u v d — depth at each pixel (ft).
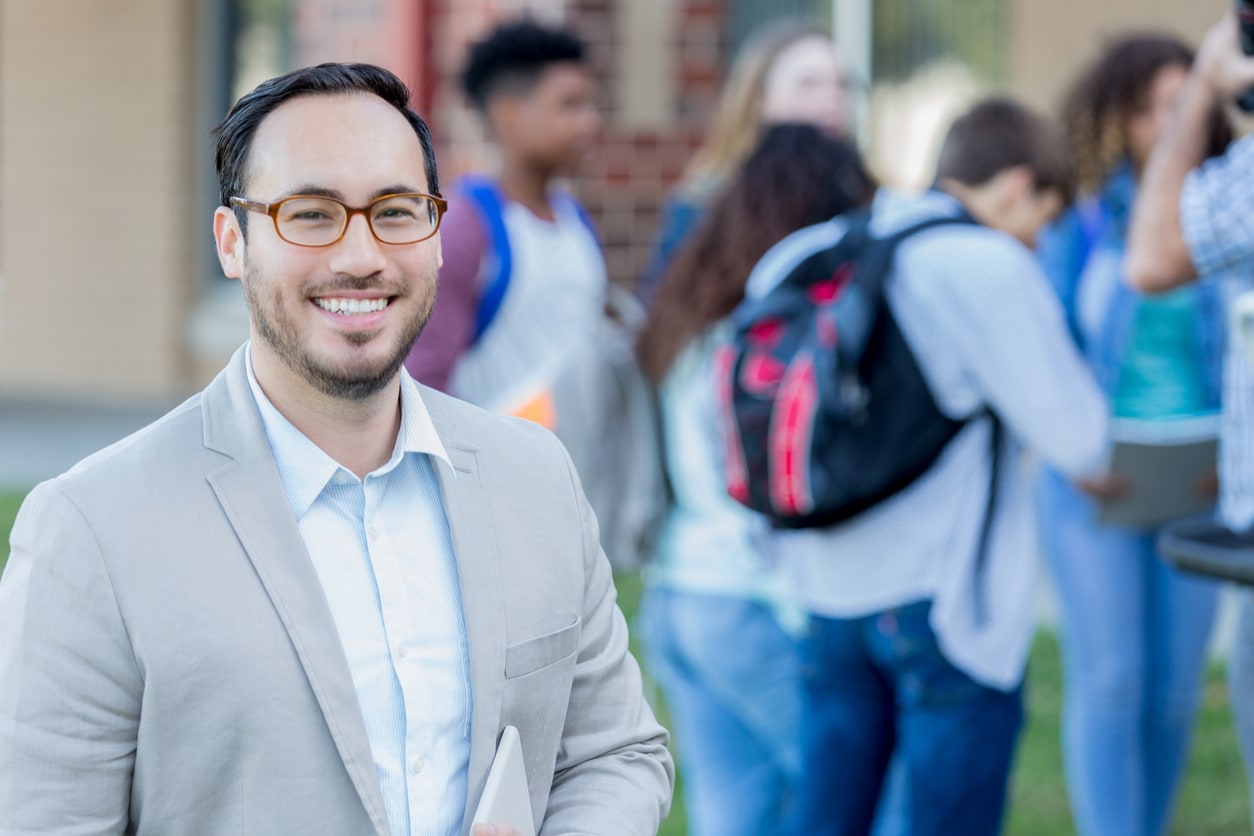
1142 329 14.44
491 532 6.77
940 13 31.71
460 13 25.27
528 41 13.99
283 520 6.30
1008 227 12.28
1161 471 13.97
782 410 11.44
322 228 6.25
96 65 41.14
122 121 40.98
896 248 11.48
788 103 15.88
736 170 13.05
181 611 6.04
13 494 29.68
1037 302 11.33
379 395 6.52
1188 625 14.75
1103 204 15.35
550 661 6.84
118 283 41.39
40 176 41.93
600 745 7.29
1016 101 12.62
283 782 6.10
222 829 6.14
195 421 6.46
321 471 6.48
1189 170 11.09
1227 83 10.75
